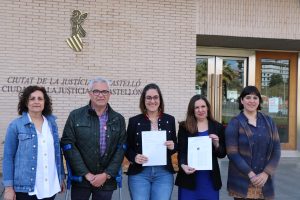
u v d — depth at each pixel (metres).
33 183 3.89
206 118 4.60
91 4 9.10
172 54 9.52
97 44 9.15
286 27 10.01
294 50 11.72
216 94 11.32
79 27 9.03
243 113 4.43
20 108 4.11
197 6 9.61
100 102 4.32
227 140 4.34
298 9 10.06
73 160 4.25
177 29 9.53
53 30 8.92
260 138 4.27
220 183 4.53
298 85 11.82
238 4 9.79
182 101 9.59
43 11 8.86
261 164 4.26
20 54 8.77
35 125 4.02
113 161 4.36
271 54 11.73
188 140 4.49
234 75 11.54
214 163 4.52
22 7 8.76
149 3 9.38
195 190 4.45
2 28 8.68
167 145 4.44
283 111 11.82
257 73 11.66
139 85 9.37
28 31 8.80
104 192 4.40
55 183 4.07
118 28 9.24
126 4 9.27
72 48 9.02
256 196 4.27
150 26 9.40
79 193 4.35
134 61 9.34
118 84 9.27
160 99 4.59
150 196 4.55
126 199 6.86
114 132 4.38
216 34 9.69
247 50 11.55
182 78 9.59
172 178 4.59
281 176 8.94
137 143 4.52
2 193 7.04
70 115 4.39
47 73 8.91
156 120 4.59
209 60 11.38
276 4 9.96
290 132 11.84
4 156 3.93
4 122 8.71
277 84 11.78
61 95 8.98
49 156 4.02
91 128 4.31
